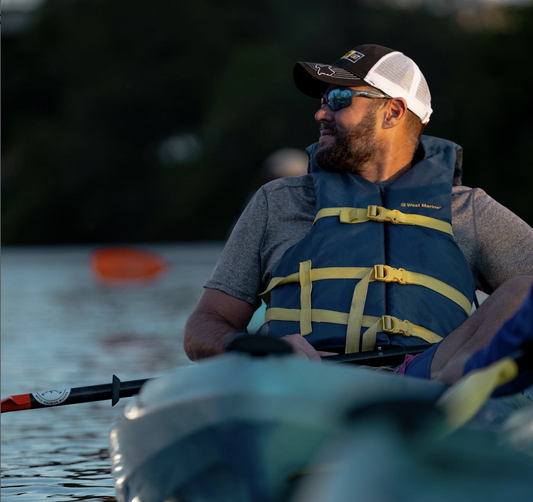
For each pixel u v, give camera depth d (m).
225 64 134.12
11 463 10.65
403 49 124.25
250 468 4.75
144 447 5.40
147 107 134.62
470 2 127.06
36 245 138.00
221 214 126.56
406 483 4.00
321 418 4.63
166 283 52.75
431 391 5.08
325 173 8.87
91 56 139.12
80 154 134.00
